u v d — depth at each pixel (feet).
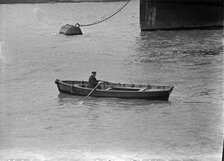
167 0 224.74
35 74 132.98
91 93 103.76
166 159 69.21
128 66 141.18
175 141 76.02
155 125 85.71
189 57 152.66
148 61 148.05
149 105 98.68
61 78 126.82
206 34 210.18
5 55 165.27
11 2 398.01
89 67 141.59
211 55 155.63
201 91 108.58
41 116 93.09
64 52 170.71
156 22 228.22
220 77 121.19
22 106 99.60
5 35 225.97
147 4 226.79
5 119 90.68
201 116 88.84
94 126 86.48
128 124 86.58
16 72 135.23
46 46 187.21
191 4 225.35
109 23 274.16
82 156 70.64
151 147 74.38
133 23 271.69
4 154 70.74
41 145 76.02
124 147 74.33
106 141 77.82
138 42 191.83
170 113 92.68
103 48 178.19
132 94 100.42
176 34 214.48
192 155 69.77
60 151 72.90
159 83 118.11
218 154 69.77
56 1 399.65
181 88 111.96
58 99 104.88
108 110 95.96
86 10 349.61
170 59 150.51
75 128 84.74
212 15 226.58
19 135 80.38
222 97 102.68
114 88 104.83
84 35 221.46
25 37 217.15
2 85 119.34
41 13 331.36
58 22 282.97
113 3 393.70
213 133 79.30
